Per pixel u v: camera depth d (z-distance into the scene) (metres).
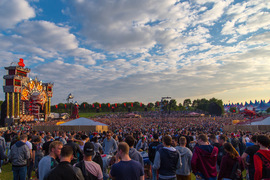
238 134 15.54
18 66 69.50
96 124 22.00
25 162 6.90
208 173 5.05
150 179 7.20
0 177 9.33
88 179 3.96
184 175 5.76
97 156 5.14
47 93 88.06
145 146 10.12
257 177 4.46
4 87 66.62
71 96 88.75
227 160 5.01
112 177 3.90
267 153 4.56
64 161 3.55
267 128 28.23
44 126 32.38
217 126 37.00
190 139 10.40
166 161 5.09
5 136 13.18
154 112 125.00
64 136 10.84
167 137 5.39
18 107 68.12
